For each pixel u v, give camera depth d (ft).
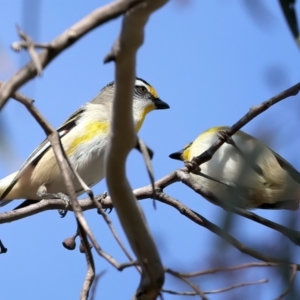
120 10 14.38
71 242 25.18
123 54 15.98
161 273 19.29
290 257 18.28
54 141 21.98
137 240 19.01
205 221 29.07
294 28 17.69
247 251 18.43
